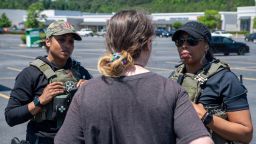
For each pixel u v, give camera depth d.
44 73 3.17
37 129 3.18
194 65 2.89
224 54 26.66
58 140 1.90
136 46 1.91
